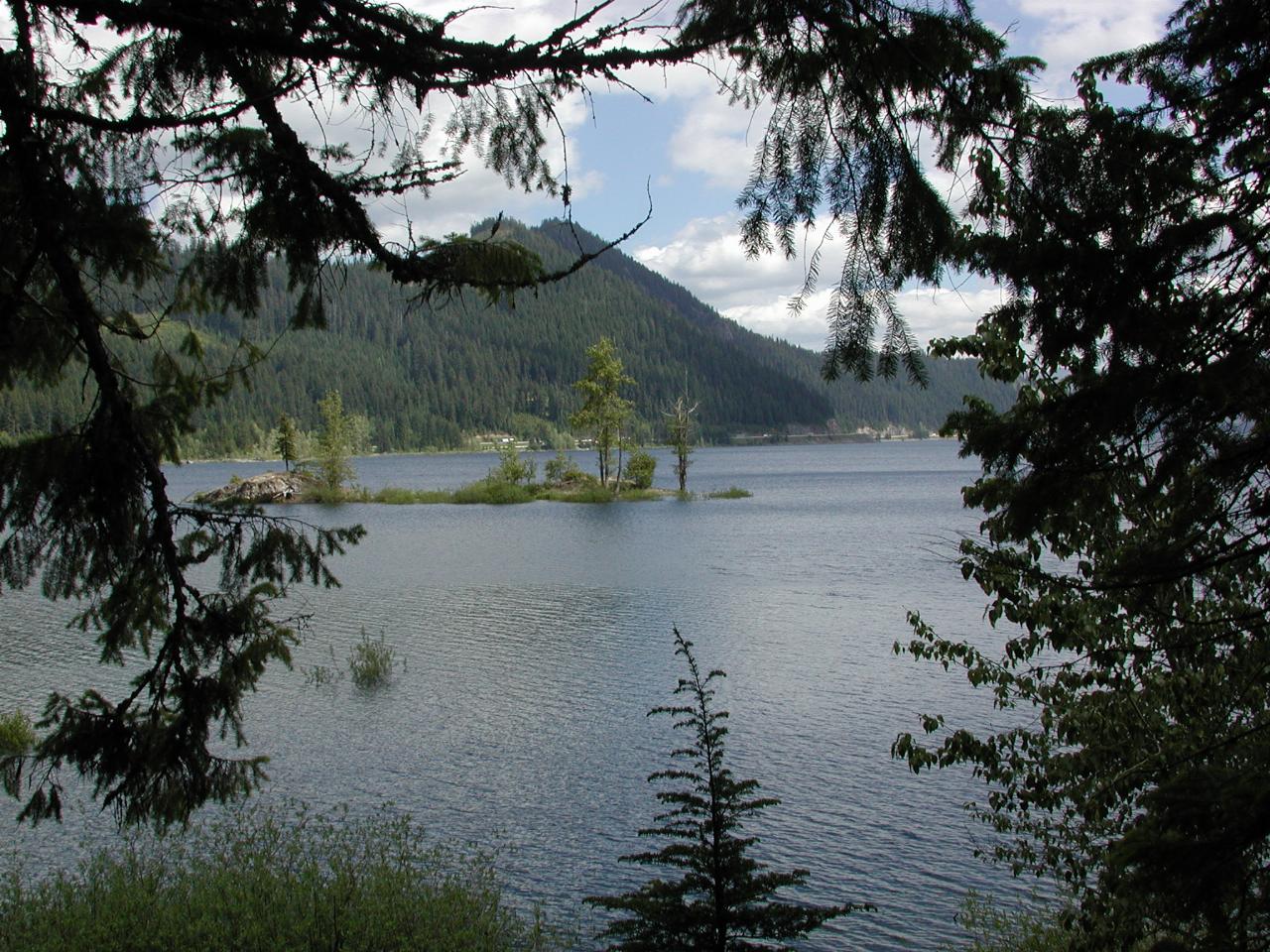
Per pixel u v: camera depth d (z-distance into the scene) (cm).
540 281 353
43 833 1177
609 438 7775
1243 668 517
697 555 3984
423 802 1311
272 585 424
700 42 277
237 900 954
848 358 286
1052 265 284
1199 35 319
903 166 278
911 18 266
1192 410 313
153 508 393
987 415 524
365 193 353
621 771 1424
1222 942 272
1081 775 698
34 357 414
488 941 921
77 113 308
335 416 7781
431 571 3578
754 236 290
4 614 2603
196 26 286
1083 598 634
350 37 295
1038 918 968
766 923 603
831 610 2644
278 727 1631
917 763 755
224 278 378
